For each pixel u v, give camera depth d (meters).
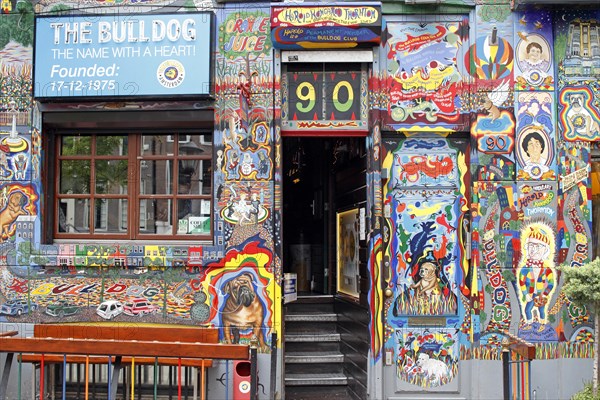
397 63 7.04
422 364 6.90
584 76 7.00
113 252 6.97
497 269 6.89
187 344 5.53
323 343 8.18
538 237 6.91
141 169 7.37
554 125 6.97
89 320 7.00
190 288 6.95
